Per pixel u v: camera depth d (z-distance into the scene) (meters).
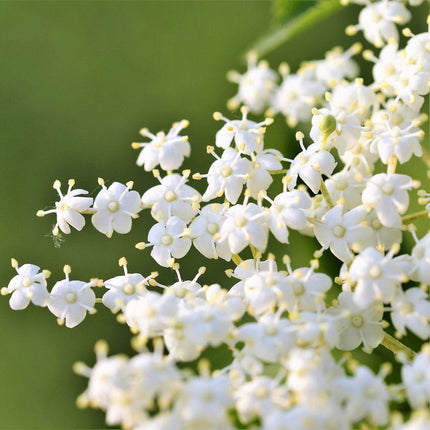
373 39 0.37
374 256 0.33
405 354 0.33
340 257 0.34
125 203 0.34
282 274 0.33
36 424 0.41
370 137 0.34
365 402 0.32
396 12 0.37
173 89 0.43
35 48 0.45
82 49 0.44
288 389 0.32
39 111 0.44
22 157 0.43
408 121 0.35
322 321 0.33
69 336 0.41
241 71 0.43
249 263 0.34
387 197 0.34
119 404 0.31
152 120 0.43
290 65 0.42
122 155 0.43
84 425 0.41
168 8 0.44
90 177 0.43
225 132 0.35
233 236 0.34
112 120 0.44
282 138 0.38
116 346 0.40
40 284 0.34
